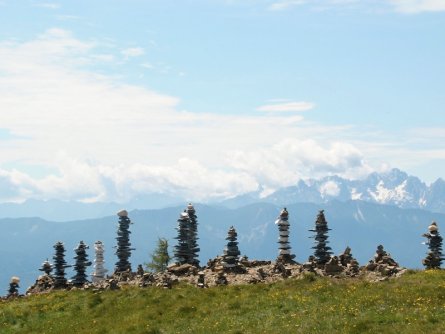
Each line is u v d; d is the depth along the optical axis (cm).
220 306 4409
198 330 3938
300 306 4097
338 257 5928
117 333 4200
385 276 5038
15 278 7081
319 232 6025
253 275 5584
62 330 4612
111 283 5716
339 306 3944
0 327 4959
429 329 3288
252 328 3772
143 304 4819
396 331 3322
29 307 5469
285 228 6331
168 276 5550
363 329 3438
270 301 4322
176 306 4572
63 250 6906
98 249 7406
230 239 6025
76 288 6334
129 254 7394
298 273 5444
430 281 4472
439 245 5738
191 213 7188
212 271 6044
